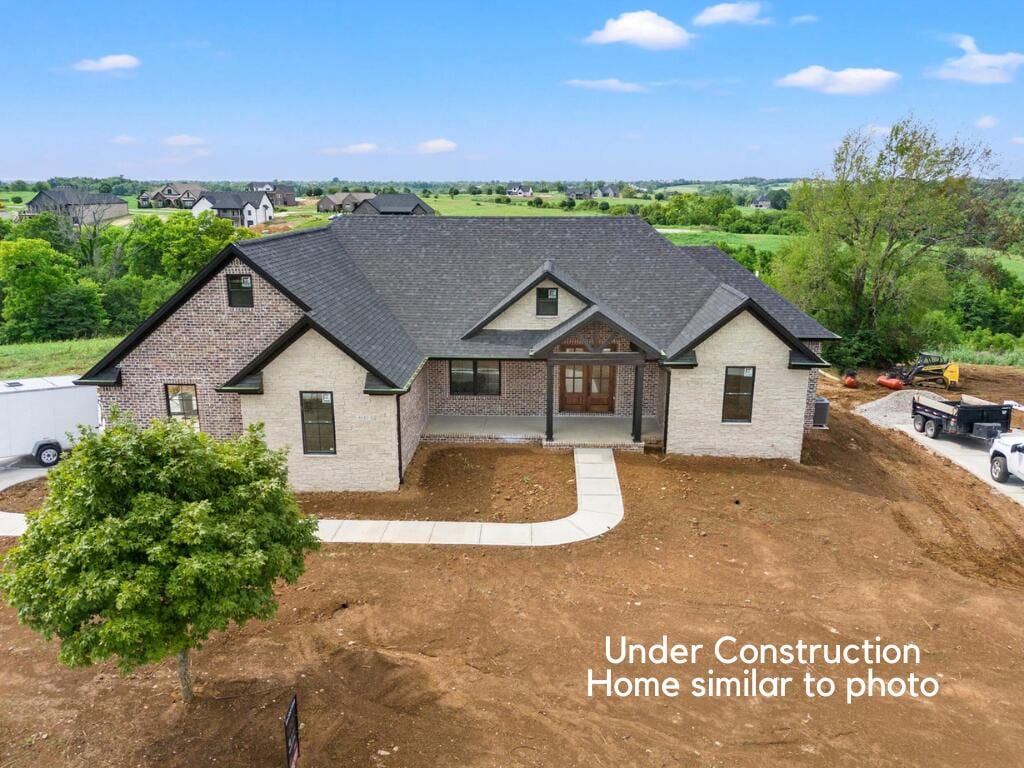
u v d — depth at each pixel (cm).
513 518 1834
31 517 993
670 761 1005
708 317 2236
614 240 2656
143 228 8350
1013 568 1672
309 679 1173
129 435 1009
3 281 6606
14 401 2212
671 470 2128
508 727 1070
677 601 1449
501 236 2686
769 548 1692
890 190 4119
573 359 2236
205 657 1231
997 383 3788
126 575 923
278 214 17000
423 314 2442
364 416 1961
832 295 4447
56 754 1005
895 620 1400
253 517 1038
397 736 1045
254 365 1923
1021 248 4675
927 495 2122
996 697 1166
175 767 978
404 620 1364
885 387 3662
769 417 2211
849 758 1017
